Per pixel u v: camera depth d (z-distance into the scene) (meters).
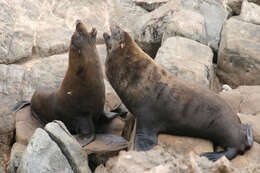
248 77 33.56
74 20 39.53
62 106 25.28
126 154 21.86
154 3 43.50
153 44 38.34
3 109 28.91
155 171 20.27
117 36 24.17
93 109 25.19
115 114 26.92
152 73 23.84
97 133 26.03
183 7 39.16
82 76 23.98
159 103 23.36
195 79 30.17
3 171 25.45
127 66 24.06
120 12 42.44
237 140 22.70
